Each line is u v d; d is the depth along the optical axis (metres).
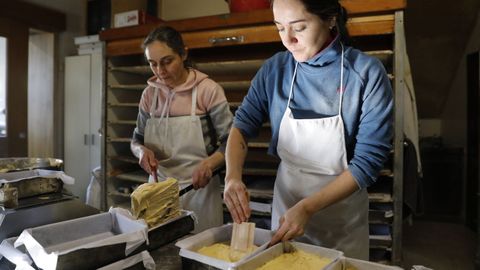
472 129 3.45
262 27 2.04
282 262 0.90
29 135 3.91
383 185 2.11
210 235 1.06
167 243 1.11
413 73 3.90
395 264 1.92
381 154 1.01
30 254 0.83
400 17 1.78
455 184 3.80
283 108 1.20
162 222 1.12
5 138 3.41
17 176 1.27
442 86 3.99
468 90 3.45
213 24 2.11
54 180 1.24
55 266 0.76
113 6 2.72
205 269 0.87
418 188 2.26
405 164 2.17
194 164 1.64
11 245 0.91
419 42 3.59
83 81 3.43
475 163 3.44
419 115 4.31
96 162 3.41
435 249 3.05
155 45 1.48
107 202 2.46
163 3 3.31
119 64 2.51
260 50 2.46
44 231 0.94
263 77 1.26
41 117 3.85
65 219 1.14
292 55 1.17
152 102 1.70
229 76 2.51
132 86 2.43
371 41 2.20
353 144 1.13
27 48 3.55
